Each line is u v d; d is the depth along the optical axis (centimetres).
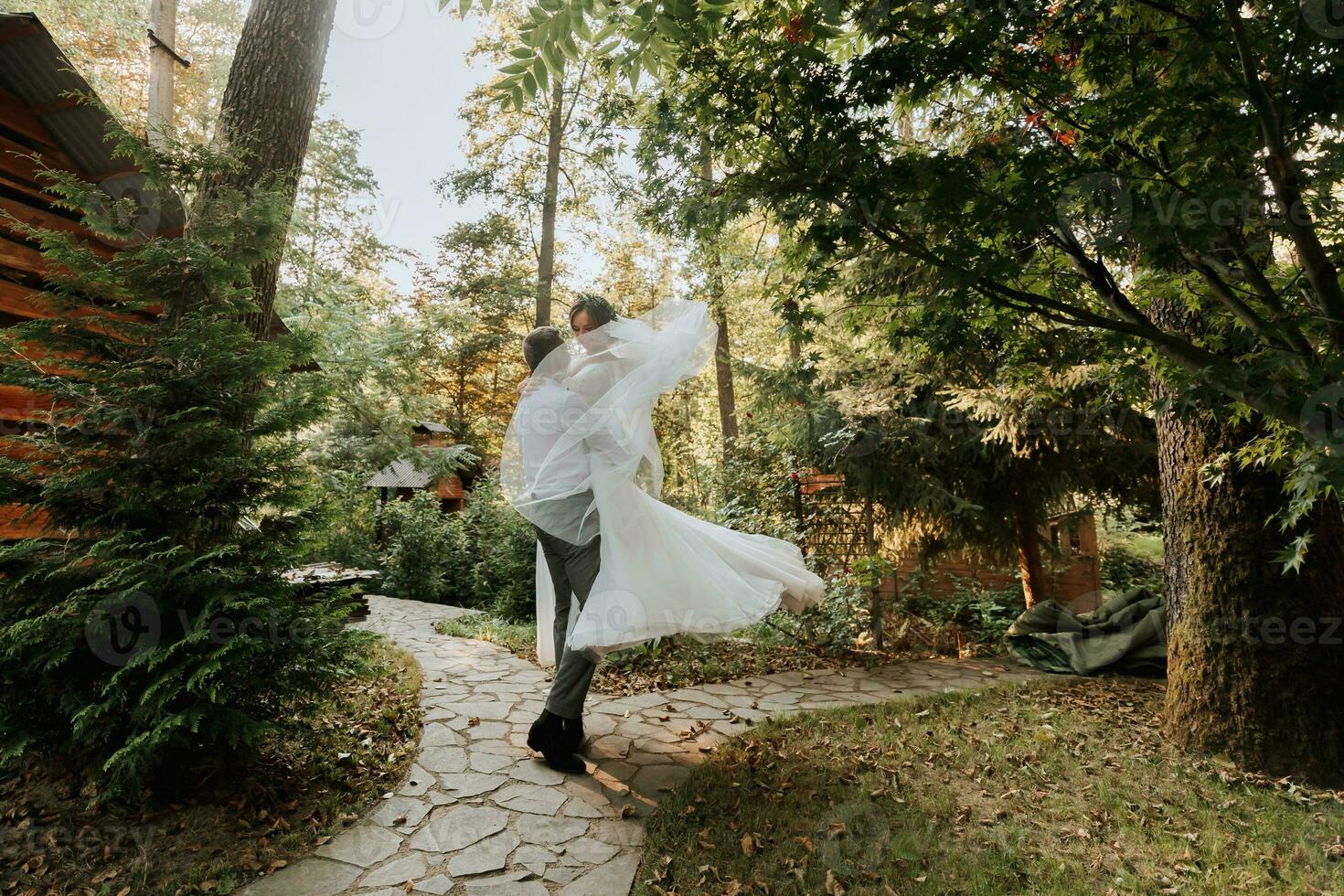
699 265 812
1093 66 219
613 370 327
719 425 1591
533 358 346
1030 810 323
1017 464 716
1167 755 396
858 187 223
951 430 683
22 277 440
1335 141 195
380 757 346
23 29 384
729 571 342
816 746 382
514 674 495
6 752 277
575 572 321
